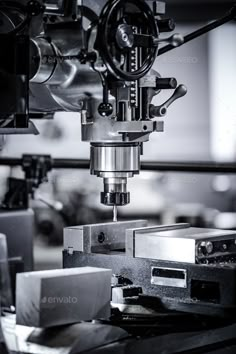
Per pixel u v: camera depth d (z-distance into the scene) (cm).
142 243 177
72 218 454
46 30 173
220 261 175
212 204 534
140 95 173
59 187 452
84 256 186
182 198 521
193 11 566
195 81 562
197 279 168
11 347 150
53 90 177
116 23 163
